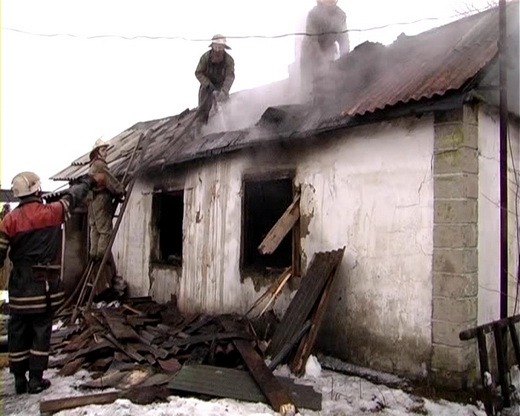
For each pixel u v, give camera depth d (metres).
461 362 4.67
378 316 5.39
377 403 4.45
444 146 4.88
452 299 4.75
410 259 5.13
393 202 5.33
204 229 8.16
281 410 4.10
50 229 4.66
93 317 6.86
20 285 4.54
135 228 10.25
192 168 8.54
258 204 7.47
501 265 4.67
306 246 6.32
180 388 4.49
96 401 4.28
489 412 3.97
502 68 4.64
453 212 4.79
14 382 4.90
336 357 5.80
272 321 6.56
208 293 7.95
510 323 4.40
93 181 7.37
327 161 6.10
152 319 7.14
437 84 4.77
